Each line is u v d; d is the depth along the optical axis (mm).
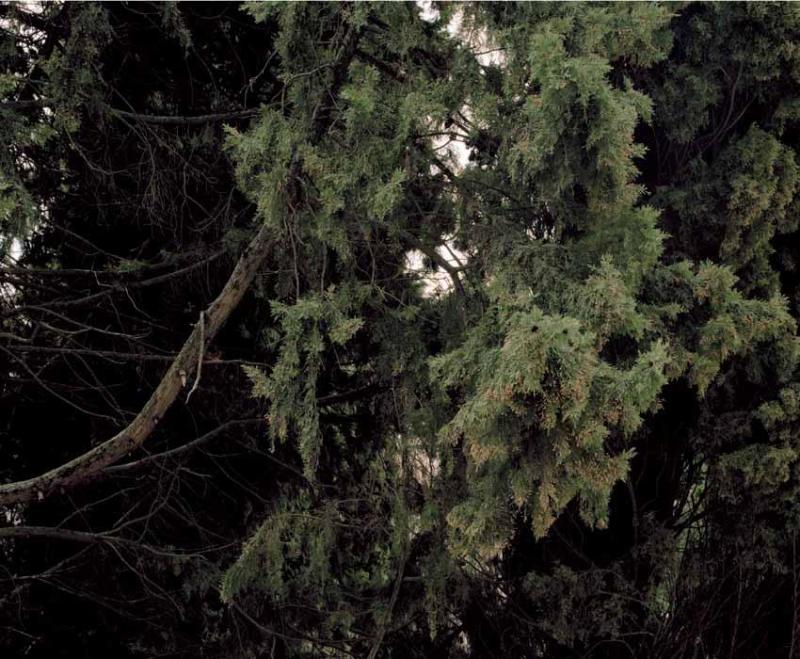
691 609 5656
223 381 6570
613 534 5863
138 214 6262
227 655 6383
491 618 6238
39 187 6090
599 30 3771
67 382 6535
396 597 5977
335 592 6531
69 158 6094
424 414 5211
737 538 5426
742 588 5574
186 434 6699
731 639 5699
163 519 6473
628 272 3846
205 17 6090
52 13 5320
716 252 5211
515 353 3160
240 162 4566
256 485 6844
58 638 6406
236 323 6656
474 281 4840
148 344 6027
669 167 5391
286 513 5695
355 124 4133
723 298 4258
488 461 3881
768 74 4812
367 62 4770
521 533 6094
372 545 6488
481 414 3365
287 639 6391
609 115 3469
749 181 4812
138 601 6234
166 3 5625
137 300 6469
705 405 5332
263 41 6449
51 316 6402
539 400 3309
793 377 5145
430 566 5590
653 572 5582
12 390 6391
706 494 5707
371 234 5195
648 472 5805
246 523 6750
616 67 4910
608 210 3928
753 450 5090
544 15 3912
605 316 3627
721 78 5102
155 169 6004
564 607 5602
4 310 6336
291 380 4473
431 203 5254
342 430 6883
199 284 6414
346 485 6801
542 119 3609
